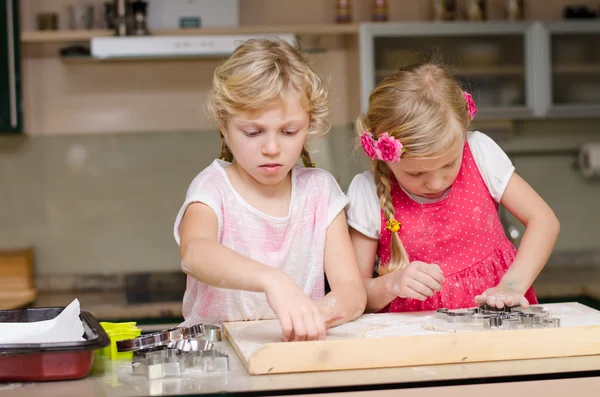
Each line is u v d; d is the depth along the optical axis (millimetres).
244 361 992
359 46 3133
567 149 3520
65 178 3395
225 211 1312
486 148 1556
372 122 1430
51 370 953
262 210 1328
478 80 3189
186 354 994
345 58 3463
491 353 1008
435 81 1379
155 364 956
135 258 3412
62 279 3359
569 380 938
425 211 1513
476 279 1517
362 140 1426
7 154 3371
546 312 1175
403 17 3441
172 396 872
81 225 3398
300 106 1167
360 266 1503
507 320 1076
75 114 3393
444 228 1513
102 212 3406
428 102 1336
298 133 1184
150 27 3197
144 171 3420
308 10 3436
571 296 2881
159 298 3023
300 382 916
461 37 3182
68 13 3332
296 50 1239
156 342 1062
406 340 988
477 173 1548
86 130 3396
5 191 3373
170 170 3430
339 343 970
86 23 3199
